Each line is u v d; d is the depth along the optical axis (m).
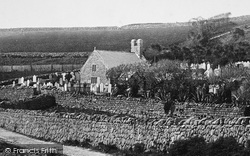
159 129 39.66
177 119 40.66
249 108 50.50
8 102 63.94
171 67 71.81
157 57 104.44
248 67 81.44
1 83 93.31
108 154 41.25
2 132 52.31
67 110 59.06
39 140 48.16
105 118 44.00
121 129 42.38
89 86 77.00
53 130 48.47
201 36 133.25
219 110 52.16
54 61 155.75
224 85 60.00
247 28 144.62
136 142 40.97
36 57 166.50
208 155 35.12
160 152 38.75
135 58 98.25
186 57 101.69
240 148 34.06
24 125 52.16
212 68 81.44
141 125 40.97
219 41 128.50
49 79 90.69
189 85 61.59
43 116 49.94
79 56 165.50
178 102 55.88
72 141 45.91
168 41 189.75
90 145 44.28
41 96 64.12
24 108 60.19
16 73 123.75
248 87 58.34
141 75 68.44
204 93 59.03
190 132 37.62
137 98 60.28
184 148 36.94
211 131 36.34
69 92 68.00
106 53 92.38
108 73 80.31
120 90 67.75
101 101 63.00
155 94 62.72
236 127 35.03
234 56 99.38
